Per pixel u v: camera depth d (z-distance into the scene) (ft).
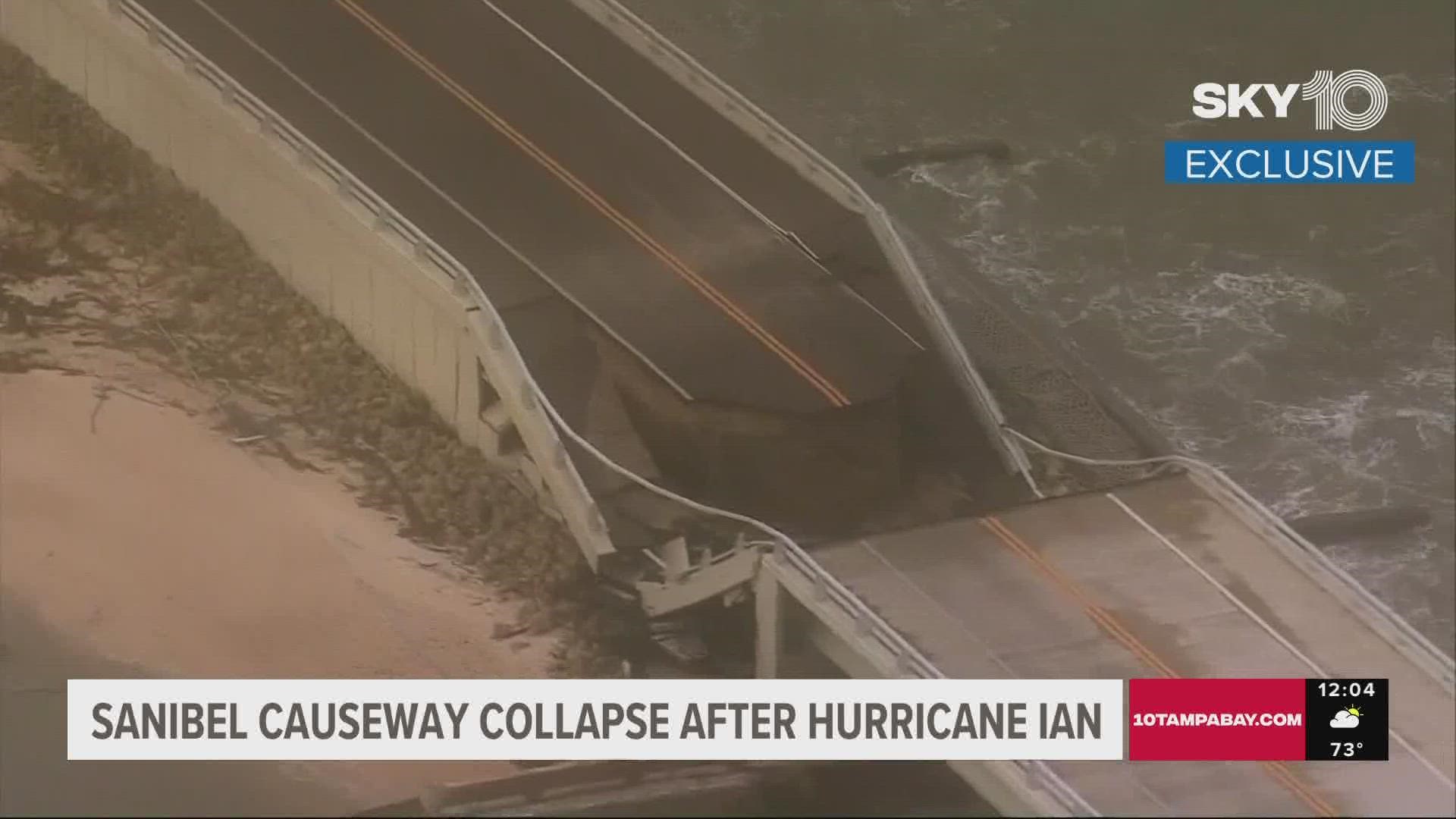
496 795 323.37
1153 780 301.02
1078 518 349.20
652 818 324.80
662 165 421.18
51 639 362.53
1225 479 354.95
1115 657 318.04
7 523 387.55
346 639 366.02
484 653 361.51
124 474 400.67
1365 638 324.39
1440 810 294.46
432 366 399.24
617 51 448.24
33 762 334.85
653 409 370.94
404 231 393.09
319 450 404.16
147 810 328.90
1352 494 426.92
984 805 327.26
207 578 378.12
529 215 405.18
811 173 422.00
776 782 327.06
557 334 383.45
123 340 430.20
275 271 435.53
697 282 393.09
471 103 431.43
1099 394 409.69
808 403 366.63
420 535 386.93
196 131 439.63
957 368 385.50
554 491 370.94
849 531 359.66
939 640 320.09
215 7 452.35
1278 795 297.94
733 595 342.85
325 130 422.82
